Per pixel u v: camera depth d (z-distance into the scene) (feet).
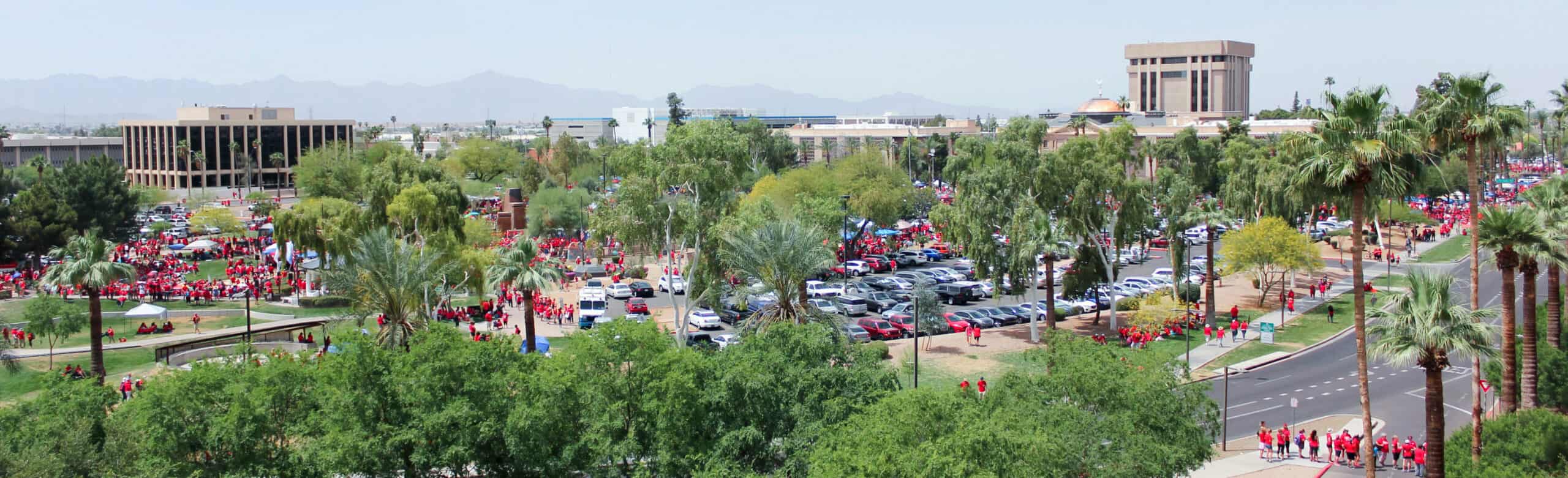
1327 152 124.26
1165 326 255.29
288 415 134.72
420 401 130.52
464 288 282.97
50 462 109.19
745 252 195.93
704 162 229.86
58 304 246.88
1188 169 493.36
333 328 206.59
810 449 123.85
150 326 277.85
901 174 417.90
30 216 397.39
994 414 110.42
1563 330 191.62
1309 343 246.06
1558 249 162.71
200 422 128.47
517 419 126.41
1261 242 282.36
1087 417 119.55
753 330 192.44
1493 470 130.11
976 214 254.68
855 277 343.05
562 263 371.56
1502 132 155.94
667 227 229.66
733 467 124.88
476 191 606.96
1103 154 264.31
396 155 395.75
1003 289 271.69
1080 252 267.80
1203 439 129.39
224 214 472.85
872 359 142.41
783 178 435.12
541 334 264.52
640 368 134.51
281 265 351.46
